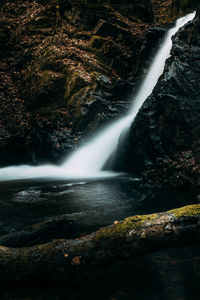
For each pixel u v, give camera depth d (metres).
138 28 16.73
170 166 6.50
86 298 1.97
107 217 3.96
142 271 2.29
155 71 13.42
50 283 2.24
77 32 15.76
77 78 12.97
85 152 11.82
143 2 18.42
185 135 7.04
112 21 16.02
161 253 2.57
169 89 7.56
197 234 2.35
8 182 8.26
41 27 16.16
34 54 15.17
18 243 2.97
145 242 2.35
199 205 2.48
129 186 6.46
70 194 5.76
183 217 2.38
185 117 7.09
